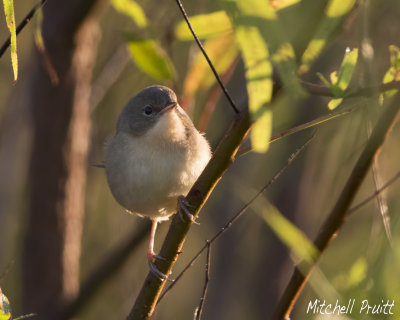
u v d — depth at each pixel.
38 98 10.29
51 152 10.45
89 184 12.62
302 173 11.41
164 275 6.34
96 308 12.59
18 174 12.80
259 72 4.00
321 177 11.11
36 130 10.45
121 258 10.01
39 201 10.66
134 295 11.77
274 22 3.88
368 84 5.00
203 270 13.00
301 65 4.36
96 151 12.46
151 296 6.45
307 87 4.96
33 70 10.34
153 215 8.91
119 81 12.02
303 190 11.45
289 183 11.42
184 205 5.99
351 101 6.01
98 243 12.90
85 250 12.86
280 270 11.80
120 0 7.08
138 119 8.42
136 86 12.35
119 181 8.56
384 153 9.52
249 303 11.86
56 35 9.78
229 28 6.50
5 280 12.31
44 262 10.75
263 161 11.84
